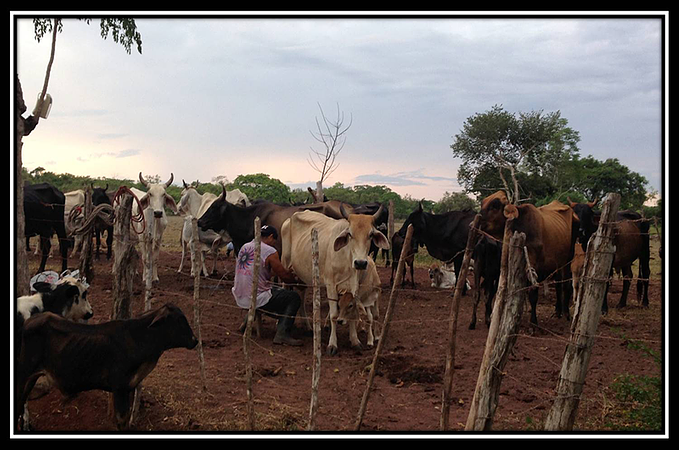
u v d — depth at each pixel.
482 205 9.62
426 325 9.30
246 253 7.79
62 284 5.28
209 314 9.58
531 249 9.27
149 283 6.00
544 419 5.32
